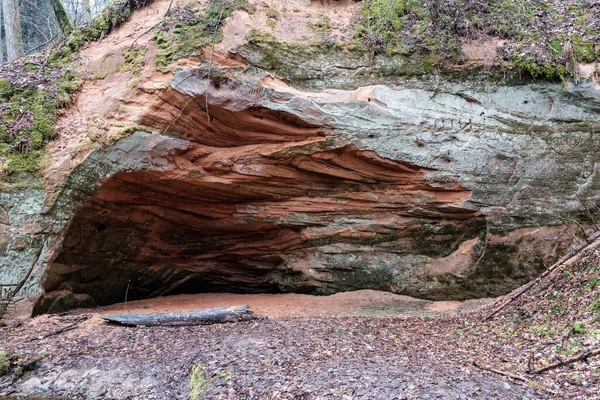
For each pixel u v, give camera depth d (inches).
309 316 346.6
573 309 263.4
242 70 356.5
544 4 407.8
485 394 187.6
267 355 240.5
